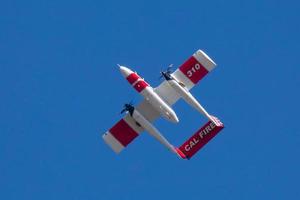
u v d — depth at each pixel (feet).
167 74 590.96
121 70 591.37
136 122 605.31
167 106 583.99
